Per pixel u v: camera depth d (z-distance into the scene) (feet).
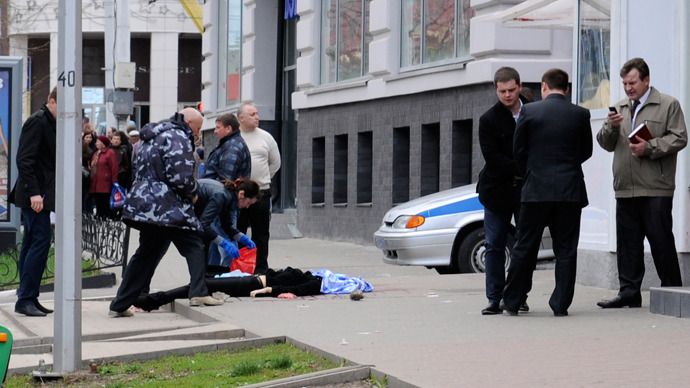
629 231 81.87
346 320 78.74
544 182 76.74
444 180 149.79
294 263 141.49
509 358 61.57
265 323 78.33
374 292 95.86
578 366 58.90
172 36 371.15
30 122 86.84
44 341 77.20
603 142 81.76
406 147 165.89
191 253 87.51
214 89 244.22
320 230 188.75
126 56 194.59
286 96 217.97
